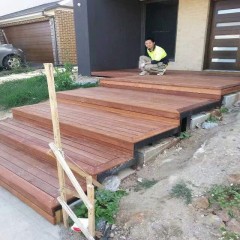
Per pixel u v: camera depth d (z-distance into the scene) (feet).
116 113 13.46
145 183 9.02
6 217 8.15
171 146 11.04
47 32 41.86
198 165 9.21
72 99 15.90
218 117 13.12
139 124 11.34
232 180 8.06
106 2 25.55
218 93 13.66
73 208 7.83
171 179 8.73
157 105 12.31
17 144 11.62
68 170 6.36
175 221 7.04
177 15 25.68
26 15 42.06
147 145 10.46
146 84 16.74
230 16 22.72
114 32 26.99
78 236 7.20
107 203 7.81
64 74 22.57
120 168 9.25
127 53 28.89
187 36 25.03
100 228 7.04
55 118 6.31
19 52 39.42
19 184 8.78
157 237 6.70
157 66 21.34
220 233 6.56
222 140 10.39
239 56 22.91
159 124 11.27
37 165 10.04
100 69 26.66
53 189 8.32
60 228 7.55
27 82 25.77
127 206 7.89
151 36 29.32
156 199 7.97
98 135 10.53
